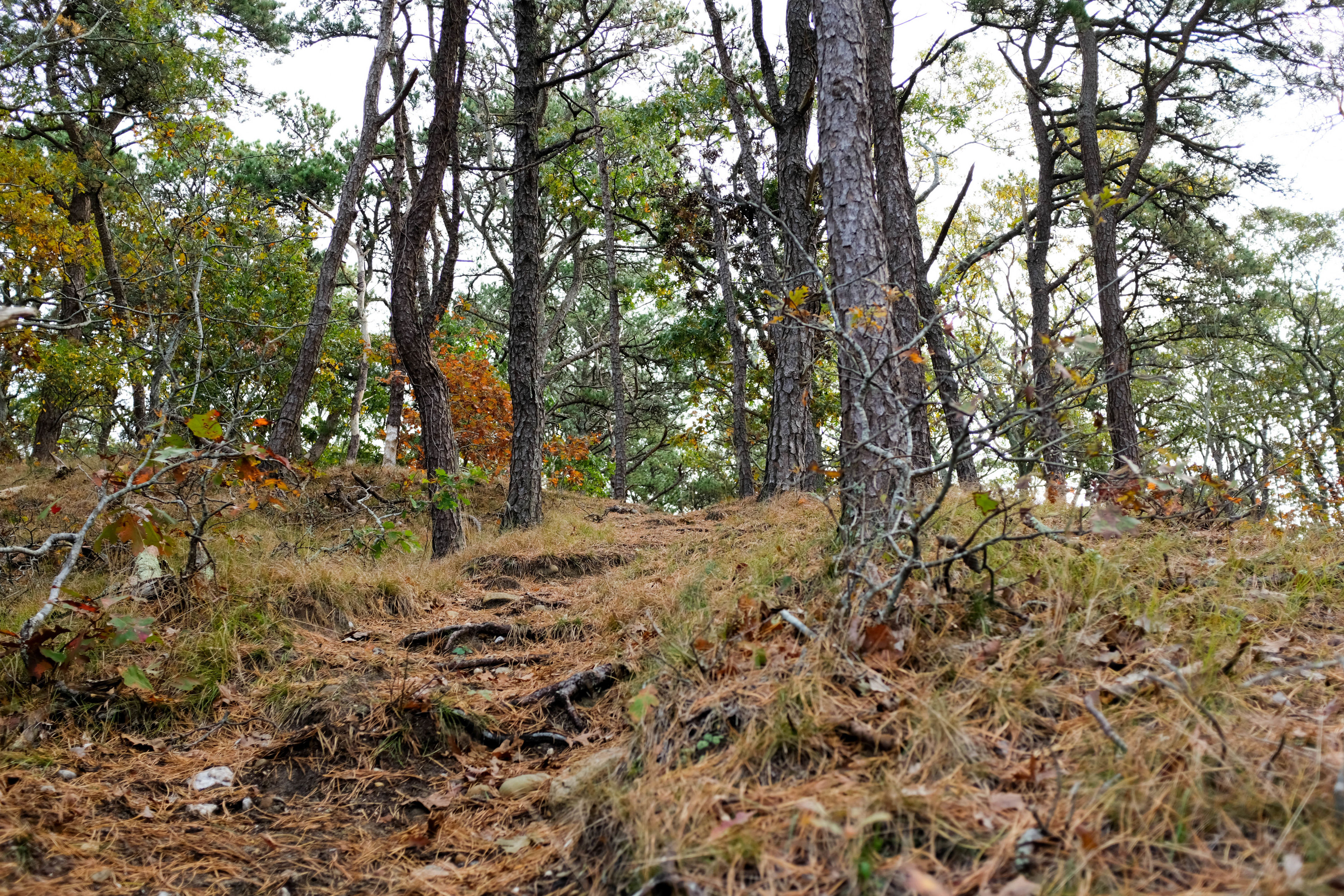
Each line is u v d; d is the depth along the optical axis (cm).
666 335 2012
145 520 377
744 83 1197
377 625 505
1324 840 166
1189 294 1848
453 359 1673
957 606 304
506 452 1736
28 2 1323
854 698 264
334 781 324
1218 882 165
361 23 1377
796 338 1000
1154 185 1627
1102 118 1605
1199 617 292
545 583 650
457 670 430
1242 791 188
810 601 344
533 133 941
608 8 950
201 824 290
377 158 1261
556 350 2770
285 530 809
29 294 1451
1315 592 322
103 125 1580
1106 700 243
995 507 291
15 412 2248
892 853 196
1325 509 468
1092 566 328
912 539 283
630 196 1892
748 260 1730
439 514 783
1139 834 185
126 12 1362
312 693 372
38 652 338
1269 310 1961
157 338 550
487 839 281
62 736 332
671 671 326
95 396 1689
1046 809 200
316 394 2088
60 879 245
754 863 203
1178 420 1738
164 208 1512
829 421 1941
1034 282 1503
